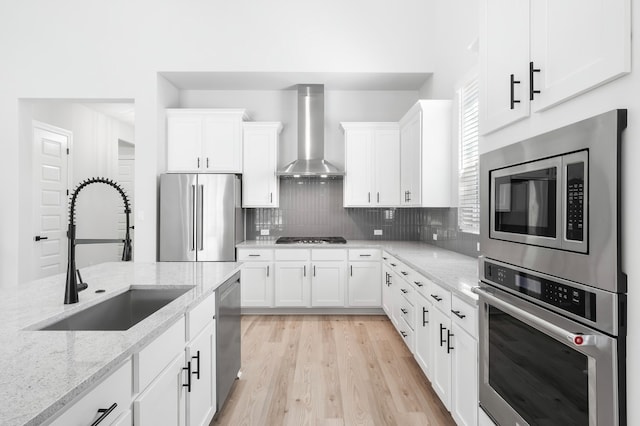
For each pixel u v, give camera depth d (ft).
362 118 16.17
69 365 3.21
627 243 2.86
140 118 13.75
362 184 14.90
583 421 3.26
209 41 13.75
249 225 16.12
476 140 10.34
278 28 13.79
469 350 5.82
